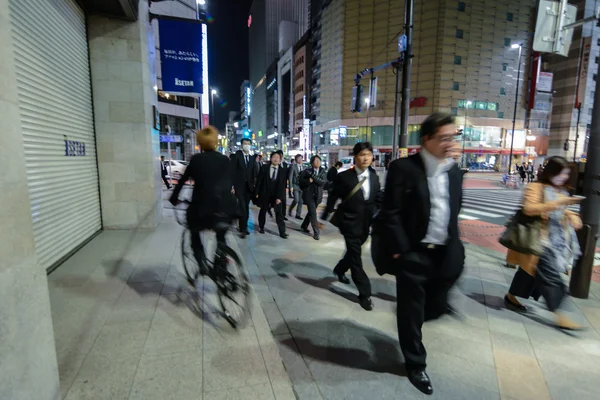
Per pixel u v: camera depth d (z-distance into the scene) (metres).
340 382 2.39
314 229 6.50
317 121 68.81
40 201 4.09
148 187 6.67
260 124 141.38
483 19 49.72
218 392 2.21
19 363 1.52
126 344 2.72
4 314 1.44
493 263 5.28
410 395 2.29
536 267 3.27
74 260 4.75
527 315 3.50
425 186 2.19
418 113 50.75
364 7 52.16
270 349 2.71
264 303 3.63
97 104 6.19
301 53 82.56
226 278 3.28
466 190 21.19
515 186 23.44
